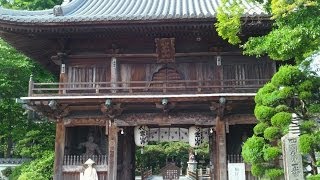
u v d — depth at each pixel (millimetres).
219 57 17344
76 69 17625
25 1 29297
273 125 11070
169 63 17562
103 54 17500
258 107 11469
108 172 16406
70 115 17234
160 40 16875
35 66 25422
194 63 17547
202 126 17531
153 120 17047
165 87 16031
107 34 16703
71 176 16625
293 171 10750
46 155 21312
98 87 16406
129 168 20375
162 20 15375
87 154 17594
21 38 17359
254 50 10539
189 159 45344
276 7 9359
